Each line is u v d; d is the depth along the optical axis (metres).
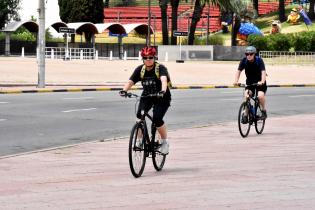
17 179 18.80
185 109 44.53
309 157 23.45
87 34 147.25
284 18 174.25
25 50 143.38
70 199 15.96
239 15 145.00
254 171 20.27
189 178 19.00
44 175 19.50
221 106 47.34
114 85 68.62
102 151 24.94
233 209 14.87
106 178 19.00
